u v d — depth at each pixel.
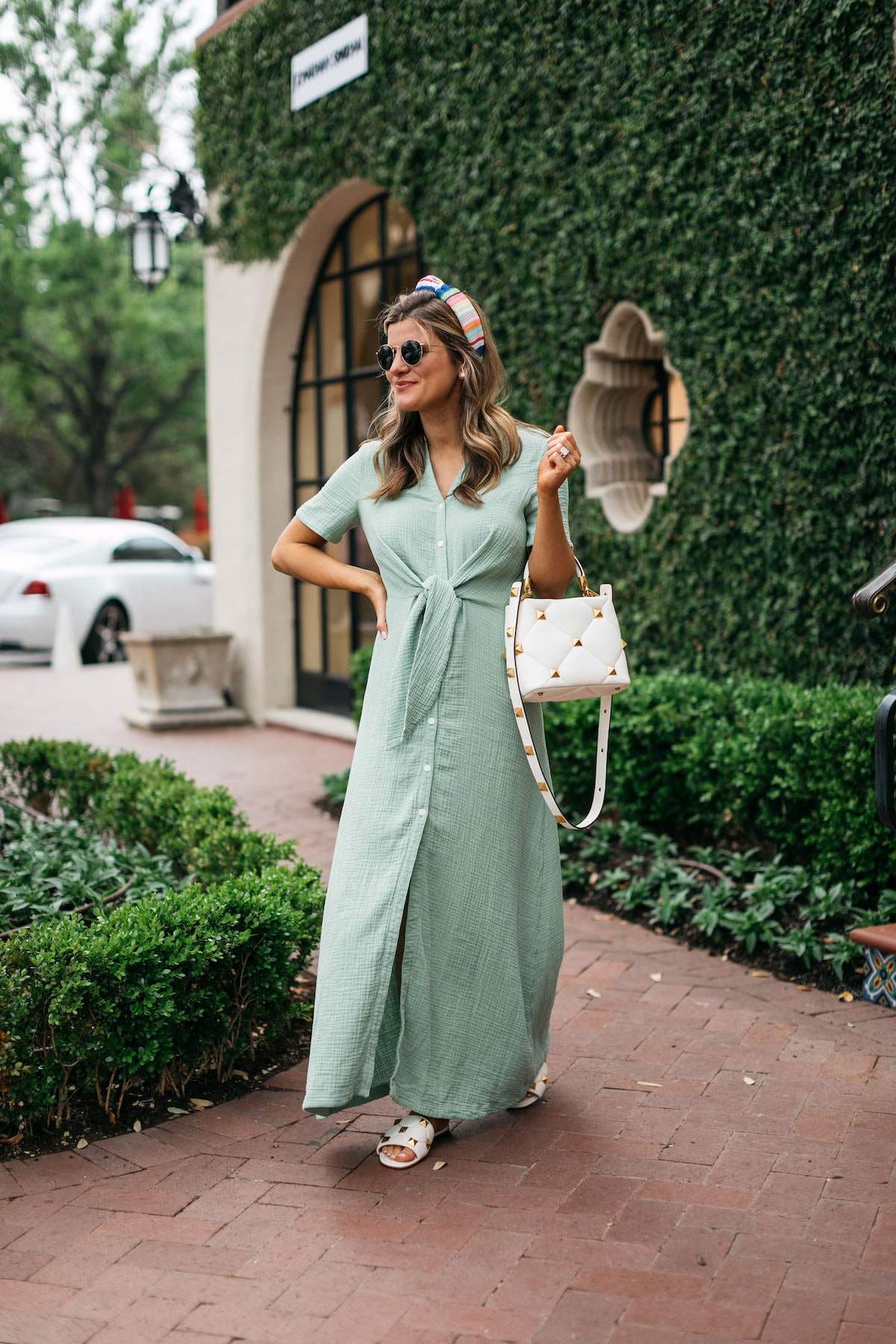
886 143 4.90
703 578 5.98
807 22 5.14
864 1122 3.14
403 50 7.53
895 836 4.35
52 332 29.12
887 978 3.92
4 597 13.30
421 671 2.92
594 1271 2.52
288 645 9.98
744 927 4.42
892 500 5.07
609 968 4.36
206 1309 2.43
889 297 4.97
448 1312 2.39
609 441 6.77
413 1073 2.95
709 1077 3.45
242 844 4.56
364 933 2.87
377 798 2.95
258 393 9.62
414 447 3.02
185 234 10.25
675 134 5.83
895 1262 2.52
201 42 9.59
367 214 8.81
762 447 5.61
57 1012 3.07
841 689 4.93
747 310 5.58
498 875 2.98
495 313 7.12
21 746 6.50
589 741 5.59
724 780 5.00
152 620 14.42
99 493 29.80
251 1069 3.60
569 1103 3.31
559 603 2.89
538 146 6.65
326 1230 2.71
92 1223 2.76
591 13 6.20
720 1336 2.29
